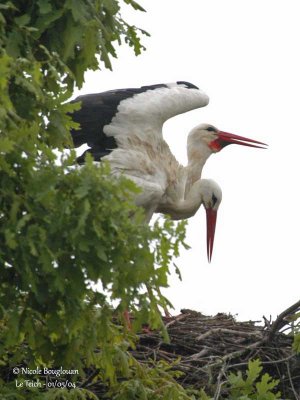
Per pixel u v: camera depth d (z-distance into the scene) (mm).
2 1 11453
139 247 9500
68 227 9242
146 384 12289
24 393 11891
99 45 11562
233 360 15695
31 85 9844
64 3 11273
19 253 9336
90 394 11953
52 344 10633
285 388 15727
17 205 9172
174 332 16062
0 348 10320
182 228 9523
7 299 10055
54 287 9578
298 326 15797
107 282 9523
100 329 10391
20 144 9453
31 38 11039
